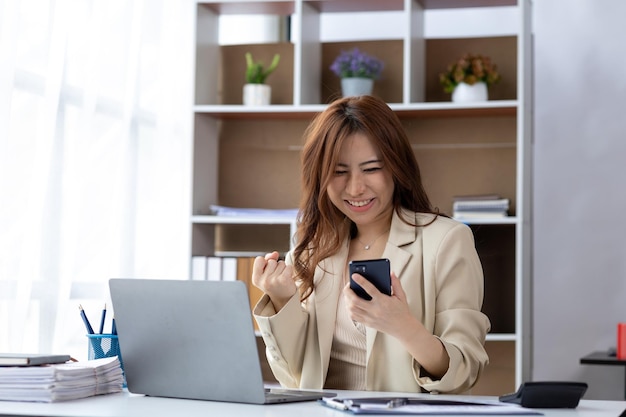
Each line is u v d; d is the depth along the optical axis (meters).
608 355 4.60
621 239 5.14
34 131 3.53
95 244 4.00
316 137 2.37
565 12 5.25
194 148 4.54
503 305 4.42
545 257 5.22
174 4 4.73
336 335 2.34
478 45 4.64
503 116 4.55
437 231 2.31
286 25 5.66
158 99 4.56
